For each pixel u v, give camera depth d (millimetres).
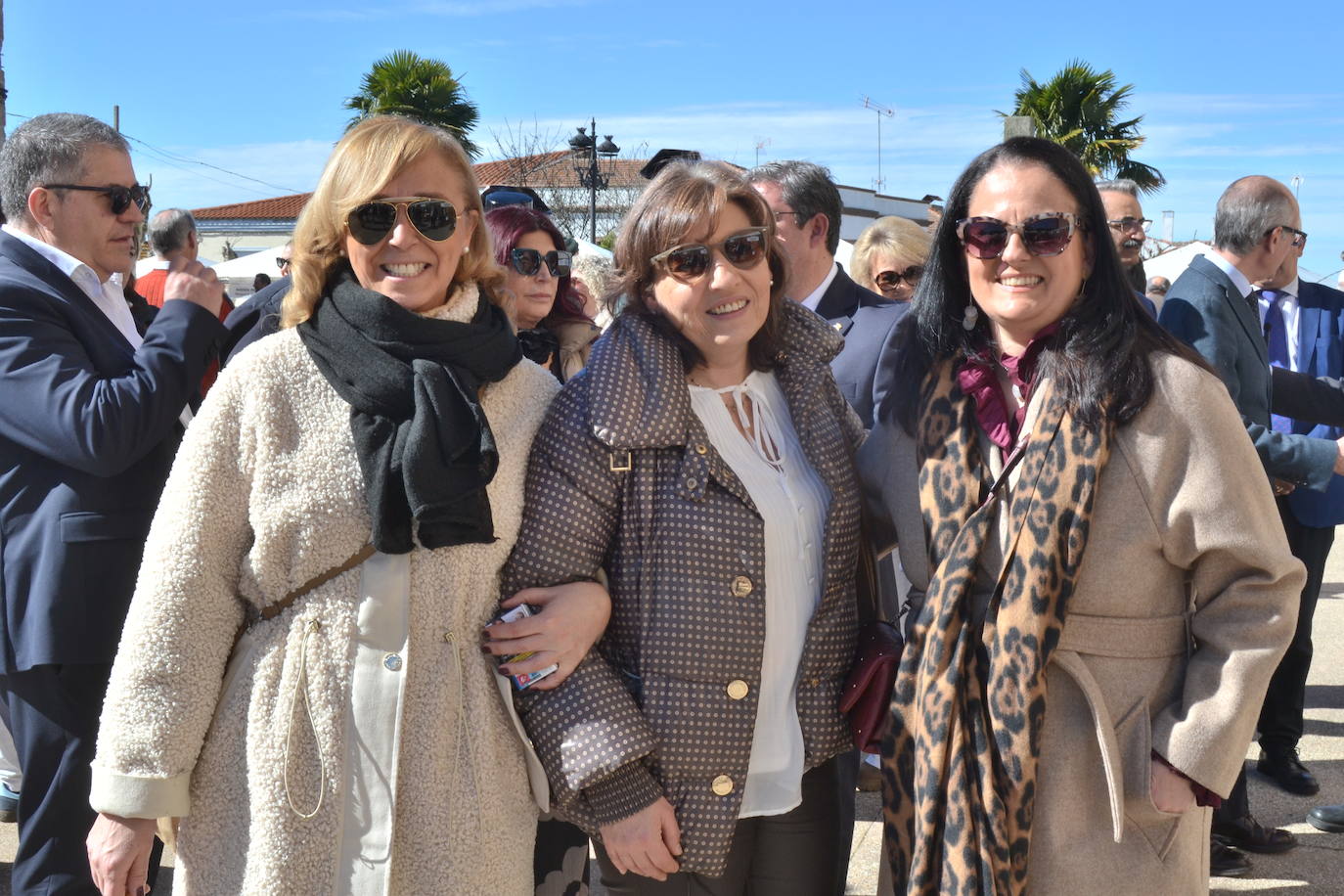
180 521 1769
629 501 1982
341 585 1789
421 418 1712
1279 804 4035
